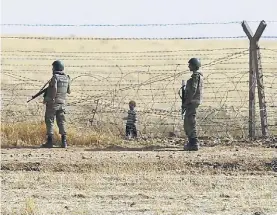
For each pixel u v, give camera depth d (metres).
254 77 64.94
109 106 70.38
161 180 47.09
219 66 134.62
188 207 38.72
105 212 37.59
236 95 82.38
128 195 42.19
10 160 51.66
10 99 75.88
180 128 68.31
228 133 66.12
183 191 43.53
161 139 64.88
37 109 71.00
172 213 37.22
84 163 51.09
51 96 59.09
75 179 47.19
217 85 90.75
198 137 65.19
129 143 62.56
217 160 51.78
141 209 38.31
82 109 73.56
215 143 61.94
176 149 58.81
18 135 61.56
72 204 39.75
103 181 46.62
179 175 49.31
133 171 50.34
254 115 64.75
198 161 51.59
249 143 61.47
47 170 50.66
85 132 63.97
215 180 47.12
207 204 39.56
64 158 52.28
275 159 51.84
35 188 44.69
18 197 41.91
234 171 50.75
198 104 57.41
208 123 67.69
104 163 51.16
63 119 59.81
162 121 69.38
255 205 39.31
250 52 65.06
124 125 70.12
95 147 60.12
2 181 46.62
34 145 61.09
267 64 111.69
